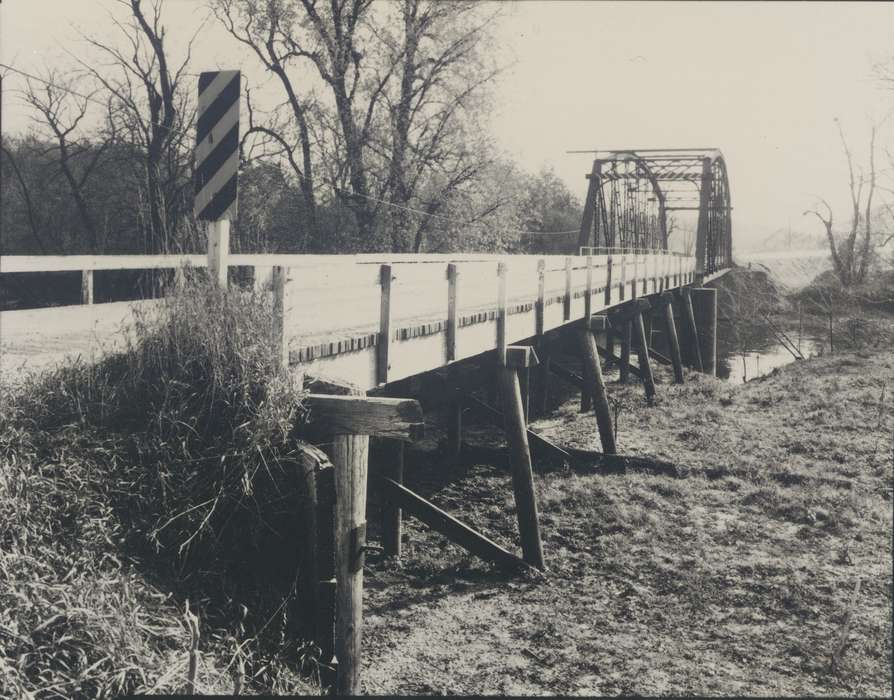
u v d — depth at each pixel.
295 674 4.91
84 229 22.38
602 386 13.65
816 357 21.81
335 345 6.10
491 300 11.77
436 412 16.42
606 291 15.57
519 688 6.31
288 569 5.19
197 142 5.70
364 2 23.08
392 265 6.80
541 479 11.96
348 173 23.91
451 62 23.56
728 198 43.31
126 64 21.91
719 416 15.79
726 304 36.59
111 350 5.88
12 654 4.04
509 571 8.65
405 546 9.41
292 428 5.30
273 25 22.72
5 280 19.41
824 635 7.32
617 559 9.09
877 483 11.62
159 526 4.94
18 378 5.49
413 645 7.02
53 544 4.60
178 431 5.19
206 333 5.41
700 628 7.46
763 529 10.06
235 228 7.15
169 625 4.55
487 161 23.86
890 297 31.98
